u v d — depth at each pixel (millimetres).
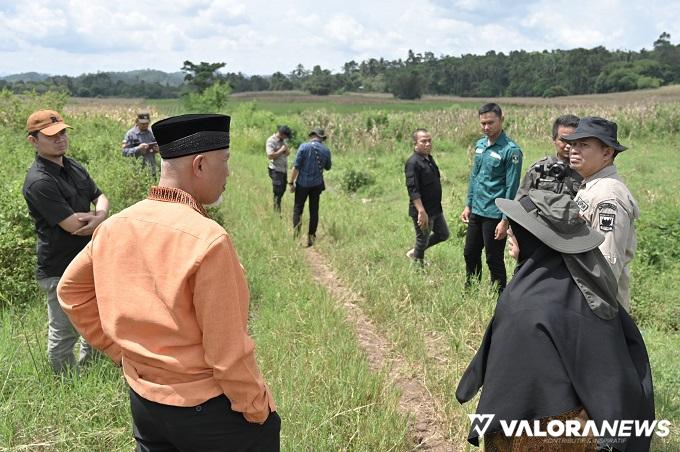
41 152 3781
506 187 5691
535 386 2217
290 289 6184
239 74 150375
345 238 8695
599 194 3139
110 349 2299
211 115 2078
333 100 96500
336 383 3965
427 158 6977
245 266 6695
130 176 7895
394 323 5434
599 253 2445
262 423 2119
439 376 4359
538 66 125188
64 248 3768
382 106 74562
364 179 13688
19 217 5613
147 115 9266
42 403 3424
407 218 10062
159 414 1994
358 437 3441
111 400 3559
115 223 2051
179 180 2064
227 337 1924
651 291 5895
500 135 5734
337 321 5297
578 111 28516
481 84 125812
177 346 1961
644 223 7504
